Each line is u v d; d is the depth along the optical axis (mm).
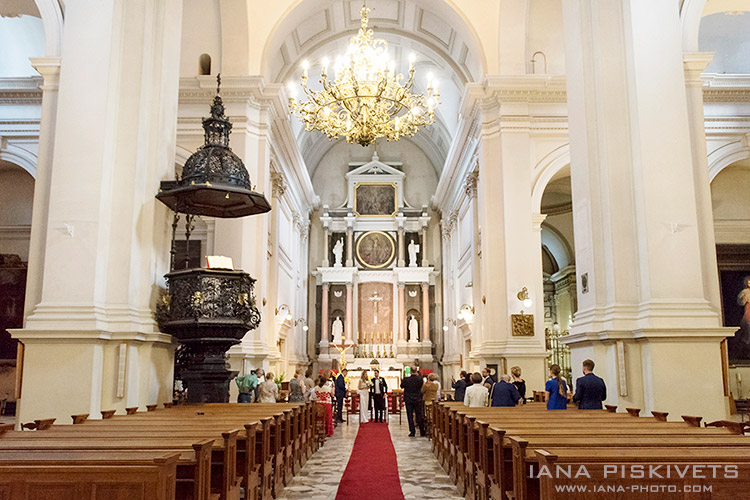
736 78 13789
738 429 4527
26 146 14453
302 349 24656
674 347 6770
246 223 14281
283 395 14500
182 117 14508
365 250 26984
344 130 11039
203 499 3672
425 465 8430
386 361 25484
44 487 3012
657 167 7262
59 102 7516
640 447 3738
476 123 15742
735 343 15992
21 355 7266
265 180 14836
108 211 7520
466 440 6496
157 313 7973
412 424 12172
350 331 25953
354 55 10742
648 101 7391
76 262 7156
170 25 8664
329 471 7914
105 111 7504
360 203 27250
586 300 7797
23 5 12633
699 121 8844
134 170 7711
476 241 16672
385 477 7410
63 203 7289
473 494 5816
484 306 14398
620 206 7457
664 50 7492
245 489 4996
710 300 8547
